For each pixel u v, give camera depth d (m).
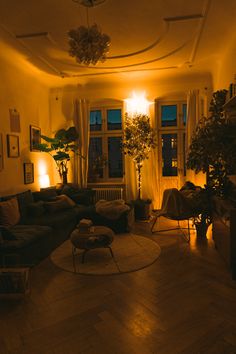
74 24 3.61
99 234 3.58
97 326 2.24
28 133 5.55
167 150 6.63
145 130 5.96
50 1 3.06
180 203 4.45
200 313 2.39
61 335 2.14
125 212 4.89
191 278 3.08
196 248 4.07
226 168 3.76
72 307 2.54
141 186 6.53
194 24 3.69
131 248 4.11
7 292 2.68
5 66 4.71
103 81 6.33
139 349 1.96
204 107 6.17
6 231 3.14
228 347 1.96
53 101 6.74
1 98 4.59
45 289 2.91
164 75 5.99
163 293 2.76
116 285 2.96
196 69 5.65
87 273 3.27
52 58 4.83
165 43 4.28
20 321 2.34
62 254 3.94
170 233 4.89
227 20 3.59
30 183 5.57
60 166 6.54
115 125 6.84
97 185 6.73
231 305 2.51
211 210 4.27
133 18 3.49
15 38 3.99
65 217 4.53
